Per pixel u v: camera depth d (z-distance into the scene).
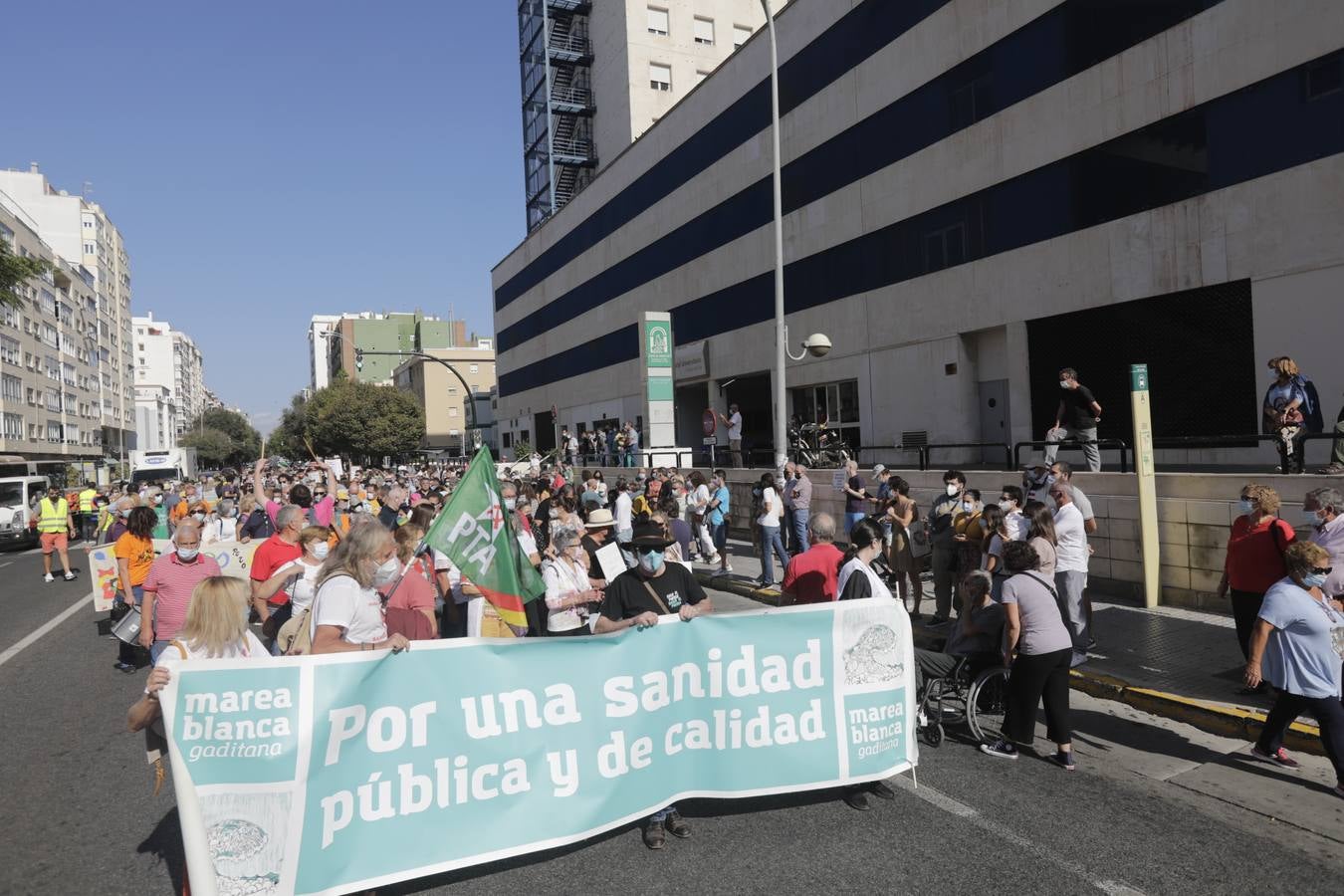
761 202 25.77
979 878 3.82
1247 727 5.66
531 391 48.72
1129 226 14.79
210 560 6.30
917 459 19.77
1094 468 10.43
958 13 18.20
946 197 18.69
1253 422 13.11
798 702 4.62
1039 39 16.36
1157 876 3.82
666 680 4.40
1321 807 4.57
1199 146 13.70
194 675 3.50
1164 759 5.38
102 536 19.06
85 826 4.68
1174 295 14.27
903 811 4.60
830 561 5.93
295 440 92.56
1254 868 3.89
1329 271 12.02
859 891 3.72
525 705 4.07
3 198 64.69
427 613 5.54
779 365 14.27
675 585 4.73
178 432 141.50
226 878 3.47
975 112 17.95
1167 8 14.07
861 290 21.55
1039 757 5.46
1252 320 13.00
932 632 8.80
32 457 57.03
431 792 3.84
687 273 30.39
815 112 23.00
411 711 3.84
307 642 5.04
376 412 70.19
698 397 32.38
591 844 4.31
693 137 29.69
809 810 4.64
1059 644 5.25
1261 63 12.69
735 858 4.08
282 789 3.56
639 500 13.87
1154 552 9.06
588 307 39.72
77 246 77.81
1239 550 6.34
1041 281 16.50
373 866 3.69
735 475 17.98
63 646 9.61
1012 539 7.33
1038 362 16.80
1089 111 15.41
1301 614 4.73
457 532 4.78
